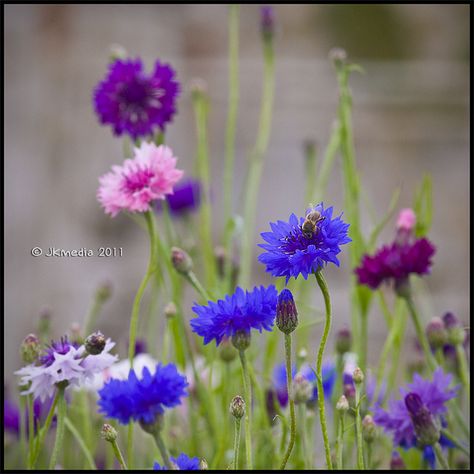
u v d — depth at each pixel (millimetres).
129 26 3199
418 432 1268
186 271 1340
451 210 3148
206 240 1519
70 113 3076
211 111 3133
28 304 2750
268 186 3010
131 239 2861
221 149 3084
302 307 1466
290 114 3137
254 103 3160
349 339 1369
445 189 3184
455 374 1431
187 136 3061
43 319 1469
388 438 1433
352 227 1452
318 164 2602
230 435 1373
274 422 1371
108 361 1241
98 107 1415
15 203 2943
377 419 1297
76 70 3119
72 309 2689
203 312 1208
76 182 2992
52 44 3139
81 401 1382
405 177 3188
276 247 1195
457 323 1371
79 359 1236
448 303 2875
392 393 1470
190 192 1601
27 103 3062
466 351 1430
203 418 1416
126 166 1316
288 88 3170
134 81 1410
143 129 1413
